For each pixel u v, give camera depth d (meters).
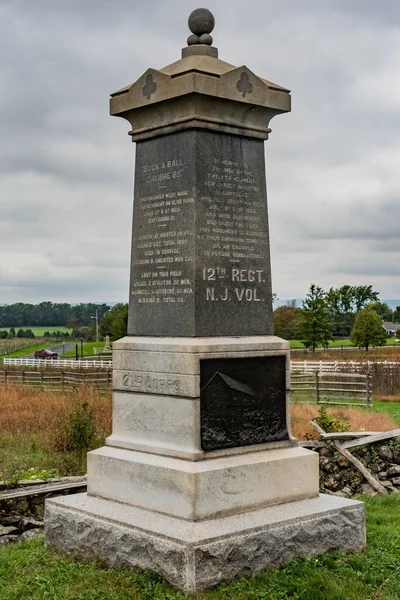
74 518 8.77
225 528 7.97
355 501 9.09
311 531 8.50
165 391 8.77
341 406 26.92
